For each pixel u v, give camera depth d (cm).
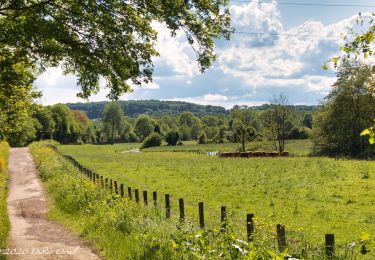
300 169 4331
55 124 14938
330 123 7400
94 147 12512
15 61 1232
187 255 856
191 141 17850
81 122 18500
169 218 1531
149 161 6469
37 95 2350
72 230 1453
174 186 3394
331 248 859
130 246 1025
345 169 4159
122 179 3962
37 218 1788
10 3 1131
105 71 1248
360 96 7231
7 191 2709
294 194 2808
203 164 5516
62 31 1134
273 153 7238
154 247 952
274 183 3344
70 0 1148
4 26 1088
